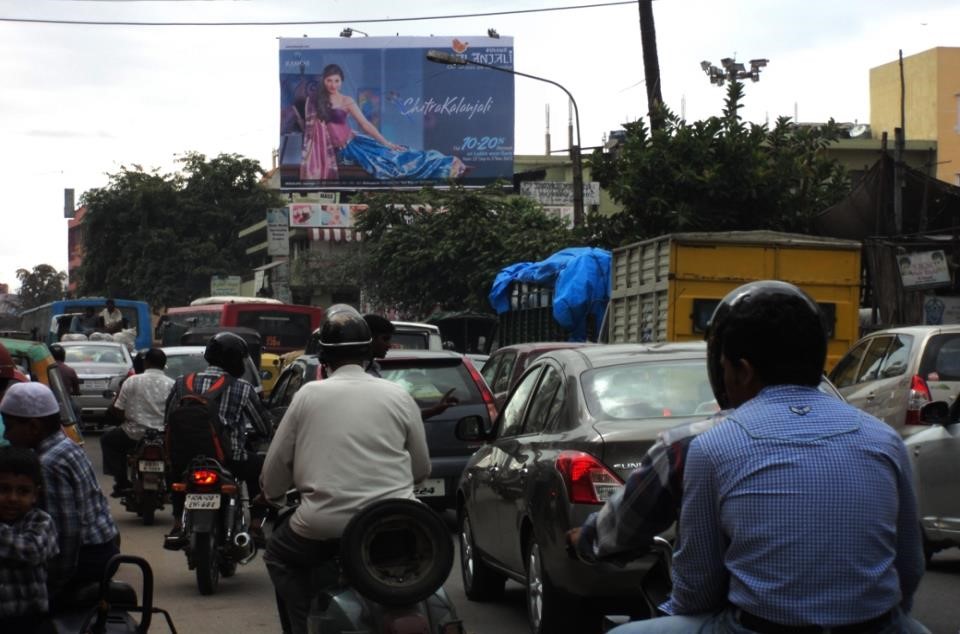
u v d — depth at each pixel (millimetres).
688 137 24531
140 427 13148
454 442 11938
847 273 17625
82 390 26328
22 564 4988
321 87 51906
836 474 3053
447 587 9758
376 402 5668
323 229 52500
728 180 24500
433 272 37906
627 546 3441
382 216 40812
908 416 12508
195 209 61531
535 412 8156
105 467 13703
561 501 6848
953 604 8781
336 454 5570
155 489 13008
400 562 5234
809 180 25094
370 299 42562
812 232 24781
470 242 36812
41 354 9828
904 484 3152
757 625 3035
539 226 37344
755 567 3037
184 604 9211
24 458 4984
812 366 3285
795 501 3029
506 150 51906
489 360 16953
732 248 17500
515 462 7859
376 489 5547
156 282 60156
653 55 24984
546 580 7113
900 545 3162
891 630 3061
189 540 9406
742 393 3334
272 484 5812
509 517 7875
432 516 5238
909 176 22672
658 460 3363
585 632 7199
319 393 5660
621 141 28875
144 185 61438
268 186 70000
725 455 3125
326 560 5648
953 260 20562
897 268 20141
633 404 7254
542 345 15312
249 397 9562
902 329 13328
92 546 5500
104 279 62656
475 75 51875
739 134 24703
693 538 3150
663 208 24500
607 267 21625
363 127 51875
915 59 48812
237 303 33281
